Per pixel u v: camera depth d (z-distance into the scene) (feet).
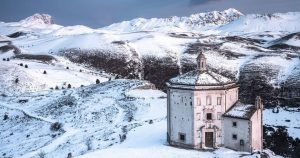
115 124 312.50
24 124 359.66
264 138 267.39
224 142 220.43
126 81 464.65
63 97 422.82
